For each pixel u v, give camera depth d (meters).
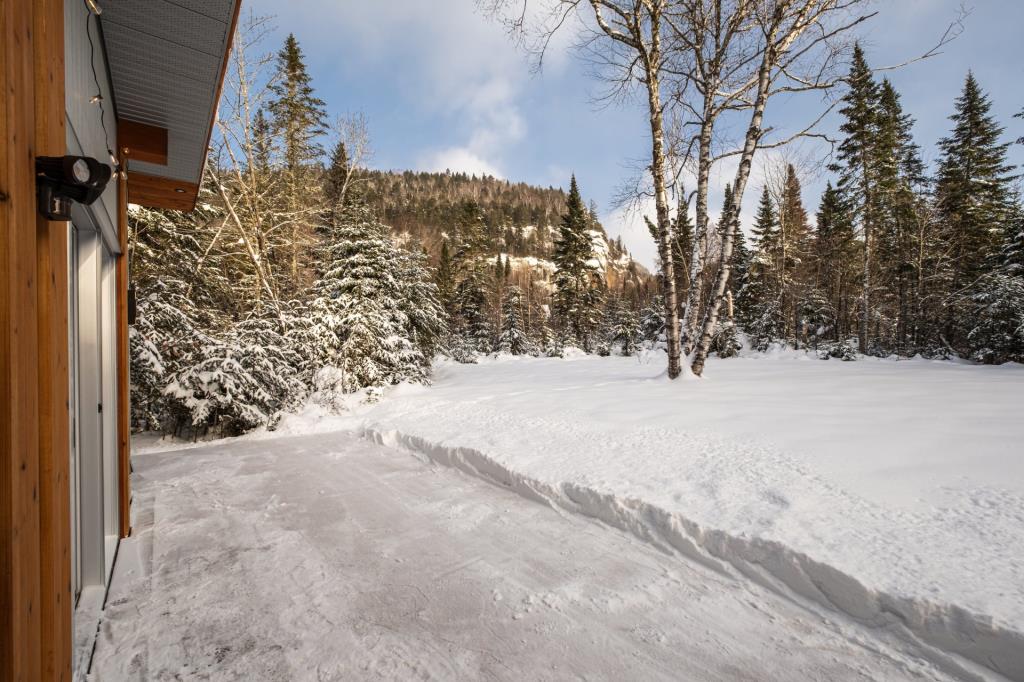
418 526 4.04
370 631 2.58
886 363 14.72
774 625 2.56
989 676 2.10
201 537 3.87
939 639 2.27
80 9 2.37
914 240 22.97
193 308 10.63
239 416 8.01
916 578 2.50
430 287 15.21
